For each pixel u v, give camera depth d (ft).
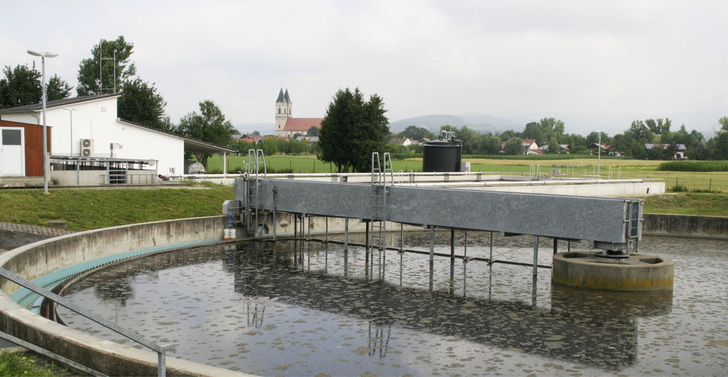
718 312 59.72
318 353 46.24
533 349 48.03
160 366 26.76
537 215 72.59
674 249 102.53
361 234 114.52
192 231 93.91
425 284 71.10
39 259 62.23
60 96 264.11
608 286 67.56
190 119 255.91
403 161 356.18
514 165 352.08
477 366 44.04
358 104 213.87
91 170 118.62
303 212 95.14
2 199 87.25
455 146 163.02
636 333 52.65
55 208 89.04
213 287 67.51
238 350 46.62
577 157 483.10
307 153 481.87
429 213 81.76
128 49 292.40
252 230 102.17
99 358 30.99
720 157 461.37
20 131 102.22
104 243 77.10
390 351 47.03
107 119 148.36
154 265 78.89
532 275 76.74
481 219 77.30
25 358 31.45
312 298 63.67
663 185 164.35
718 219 114.62
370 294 65.92
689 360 46.09
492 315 57.93
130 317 55.16
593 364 44.86
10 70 240.94
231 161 330.34
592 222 68.69
